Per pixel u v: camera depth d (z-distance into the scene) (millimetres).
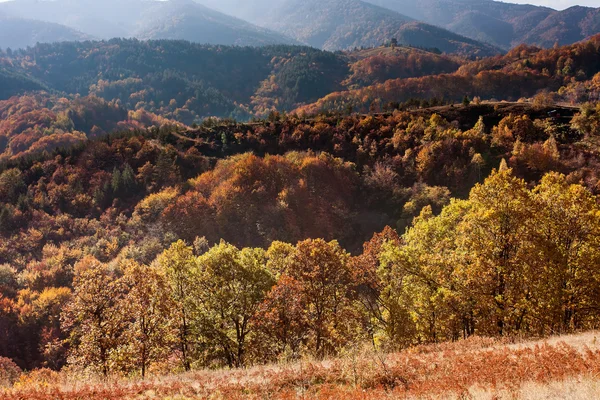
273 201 103188
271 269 42188
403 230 92375
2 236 100375
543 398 10398
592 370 12062
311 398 13531
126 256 85938
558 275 23031
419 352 20031
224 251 32031
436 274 27797
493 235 25016
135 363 25891
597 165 95812
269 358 28875
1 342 65312
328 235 99438
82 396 14898
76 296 26250
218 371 19250
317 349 28719
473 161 103250
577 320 25469
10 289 78375
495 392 11320
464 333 27516
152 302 26875
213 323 29828
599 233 23750
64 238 102000
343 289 34500
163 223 100062
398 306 29969
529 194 25609
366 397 12758
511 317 24641
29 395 14672
